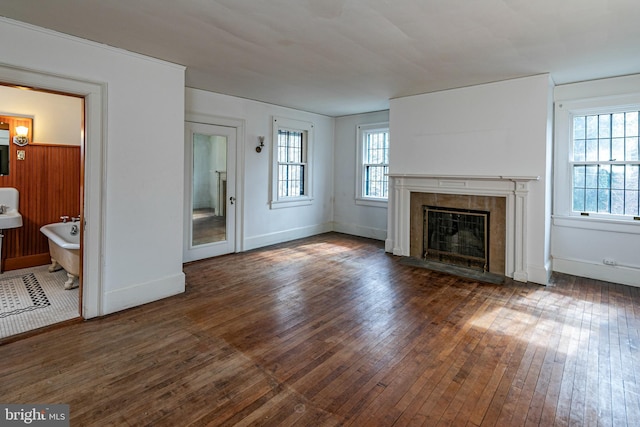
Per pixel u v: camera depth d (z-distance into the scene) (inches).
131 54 120.6
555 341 101.7
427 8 90.2
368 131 253.0
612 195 157.6
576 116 164.2
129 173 121.7
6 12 92.0
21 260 170.9
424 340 102.1
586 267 163.0
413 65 137.3
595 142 160.6
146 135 126.0
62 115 181.2
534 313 121.5
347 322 114.0
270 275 164.2
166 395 76.1
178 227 137.7
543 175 150.5
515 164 157.3
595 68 140.6
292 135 244.4
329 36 108.8
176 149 135.6
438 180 180.7
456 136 174.2
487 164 165.2
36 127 173.8
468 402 74.9
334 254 205.9
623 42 113.0
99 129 113.7
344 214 272.1
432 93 181.8
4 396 74.9
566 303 130.9
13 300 130.2
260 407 72.7
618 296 138.3
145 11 92.1
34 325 109.1
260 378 82.9
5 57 95.3
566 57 127.7
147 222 127.7
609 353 95.0
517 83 155.0
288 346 98.2
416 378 83.5
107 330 106.7
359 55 126.2
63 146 181.5
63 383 79.7
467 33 106.0
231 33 106.4
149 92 126.3
